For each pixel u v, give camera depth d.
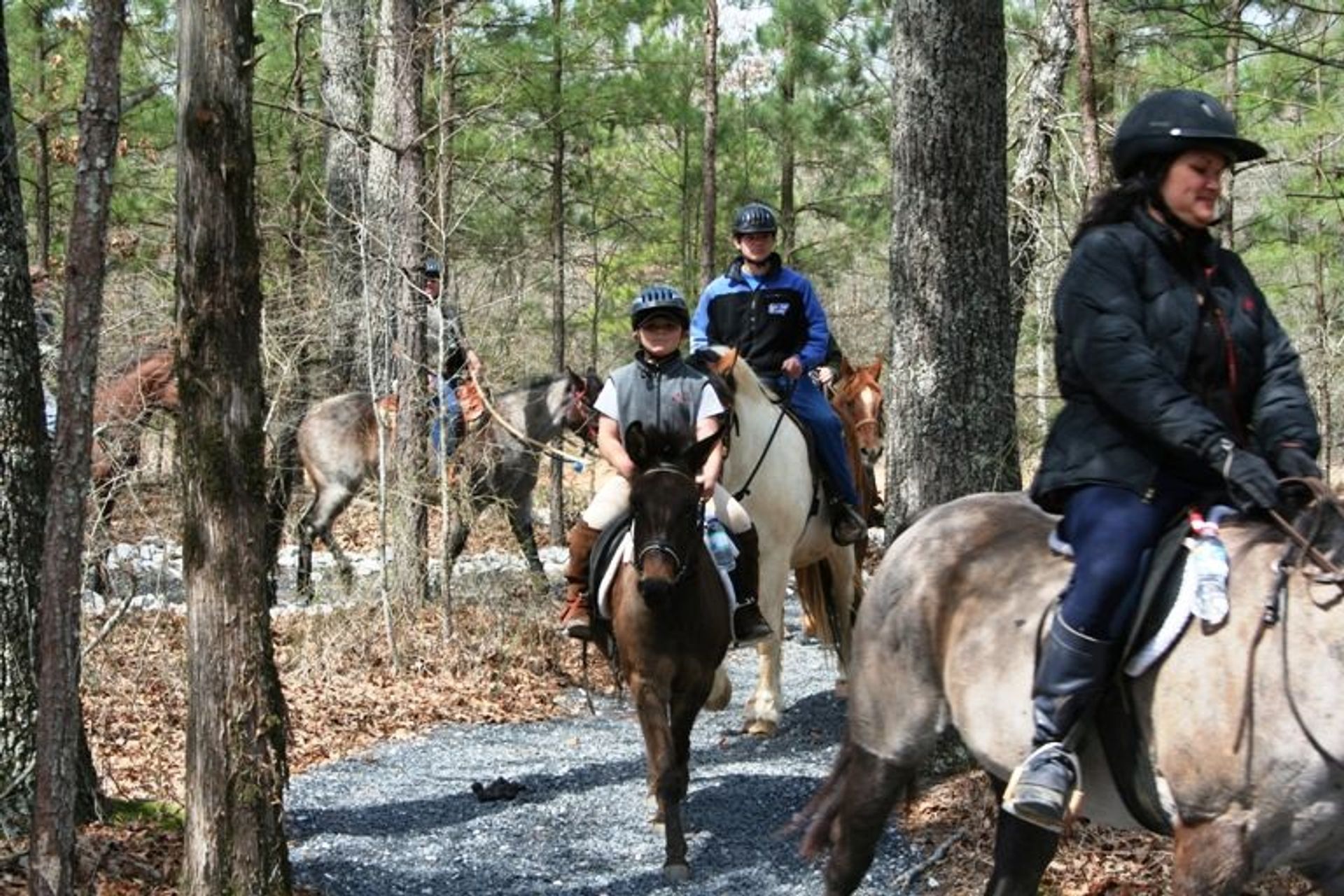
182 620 11.32
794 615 14.37
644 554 6.44
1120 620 4.20
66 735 4.84
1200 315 4.27
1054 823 4.23
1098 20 11.87
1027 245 11.89
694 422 7.30
